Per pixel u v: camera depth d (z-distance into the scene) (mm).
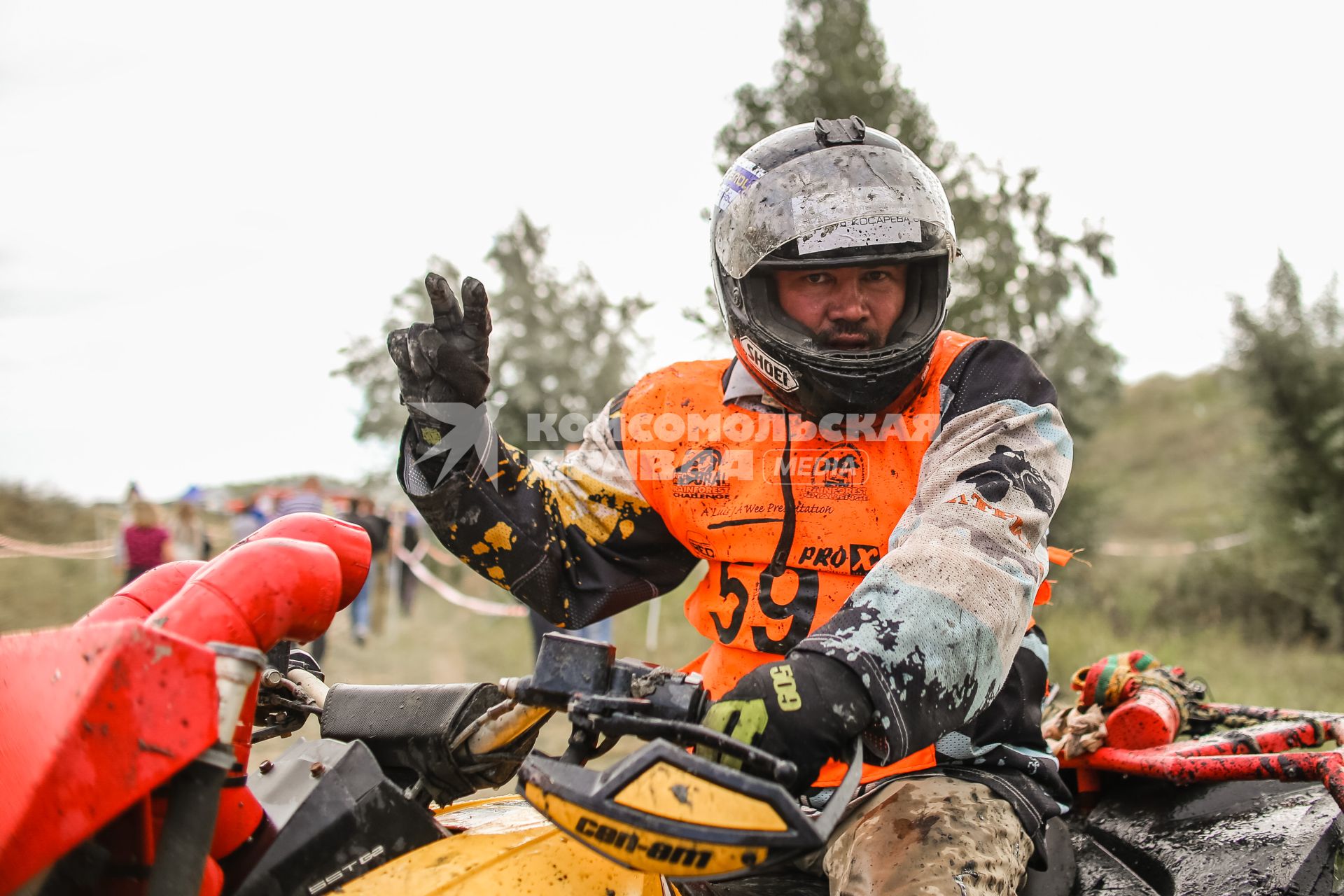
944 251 1929
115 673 1222
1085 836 2193
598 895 1521
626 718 1405
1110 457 26828
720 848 1285
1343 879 1809
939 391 1983
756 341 1977
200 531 12609
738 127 8453
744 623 2004
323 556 1457
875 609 1522
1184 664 7410
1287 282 10641
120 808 1219
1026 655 2020
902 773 1925
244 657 1312
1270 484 10281
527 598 2115
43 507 18297
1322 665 7492
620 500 2172
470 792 1842
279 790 1572
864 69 8297
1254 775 1978
